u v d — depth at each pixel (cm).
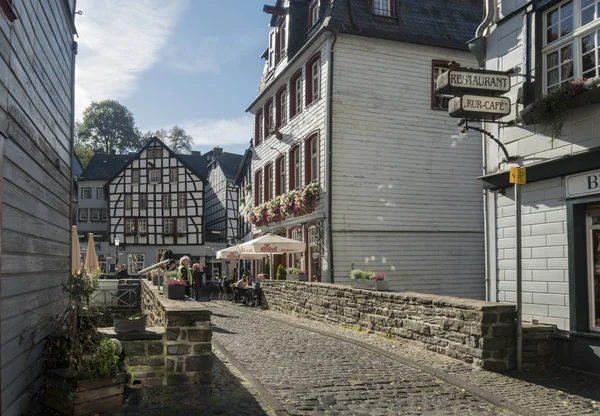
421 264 1883
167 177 5203
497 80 941
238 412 589
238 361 880
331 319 1405
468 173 1964
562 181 884
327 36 1847
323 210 1848
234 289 2375
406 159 1897
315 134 1952
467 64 1989
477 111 930
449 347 913
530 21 957
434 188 1920
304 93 2059
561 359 856
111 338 663
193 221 5156
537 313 923
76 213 5984
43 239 693
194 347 699
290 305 1719
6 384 501
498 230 1020
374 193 1855
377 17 1933
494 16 1063
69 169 933
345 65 1856
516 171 834
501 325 839
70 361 596
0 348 480
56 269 793
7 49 511
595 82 804
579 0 882
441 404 659
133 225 5181
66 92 900
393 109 1897
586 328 843
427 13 2034
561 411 627
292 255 2211
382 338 1121
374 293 1185
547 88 939
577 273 850
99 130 8538
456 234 1933
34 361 618
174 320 695
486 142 1063
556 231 893
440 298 977
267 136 2552
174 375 691
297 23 2272
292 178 2208
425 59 1945
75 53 985
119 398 594
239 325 1416
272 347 1038
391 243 1858
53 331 671
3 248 499
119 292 1563
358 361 902
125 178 5225
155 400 620
